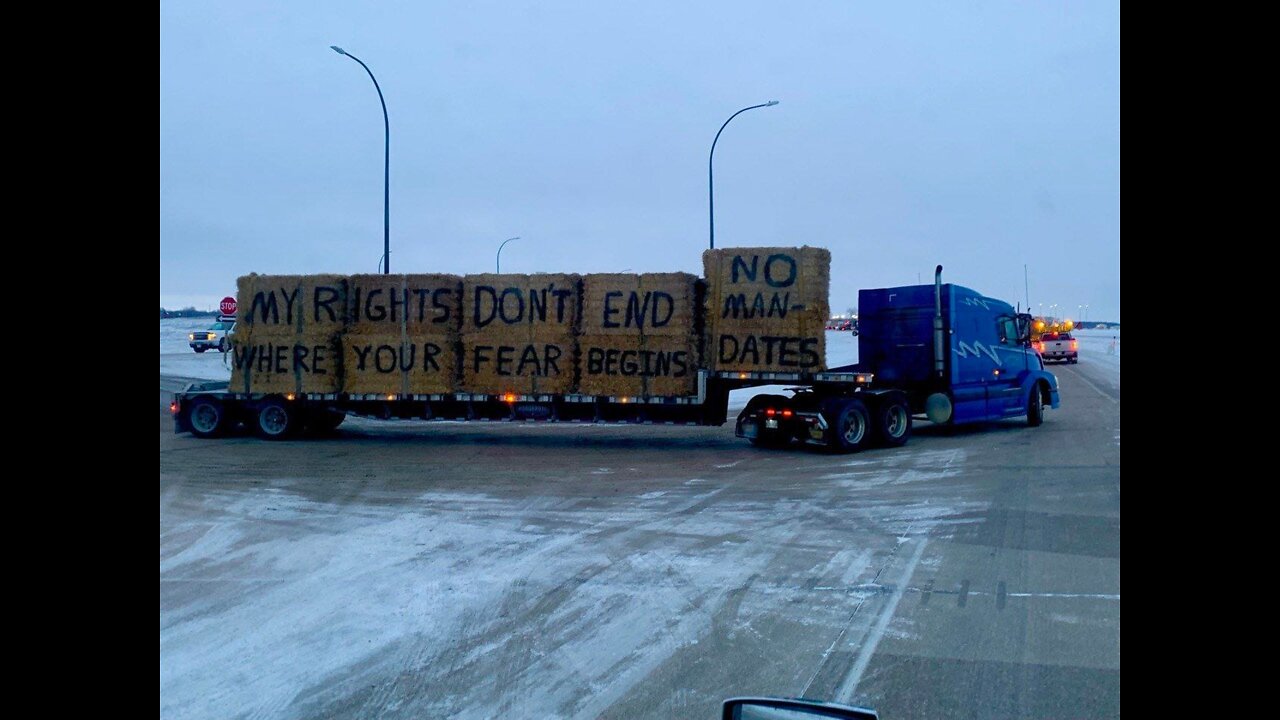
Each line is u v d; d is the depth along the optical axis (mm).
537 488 11906
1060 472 12453
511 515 10125
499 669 5520
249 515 10195
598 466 13984
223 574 7742
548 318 16172
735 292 15734
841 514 9953
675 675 5387
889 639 5934
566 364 16078
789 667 5477
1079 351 60875
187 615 6609
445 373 16531
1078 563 7676
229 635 6180
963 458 14195
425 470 13578
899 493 11164
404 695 5141
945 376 16578
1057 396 19531
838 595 6934
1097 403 23641
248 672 5508
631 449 16172
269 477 12898
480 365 16359
